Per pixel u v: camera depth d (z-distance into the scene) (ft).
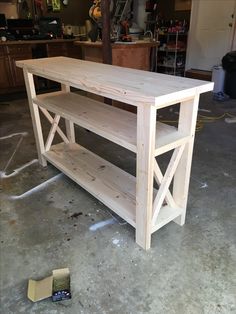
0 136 10.43
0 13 16.40
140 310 4.07
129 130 4.93
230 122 11.64
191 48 19.25
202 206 6.33
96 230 5.65
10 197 6.76
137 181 4.57
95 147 9.48
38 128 7.66
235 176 7.54
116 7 14.30
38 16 17.80
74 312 4.06
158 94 3.74
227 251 5.07
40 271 4.75
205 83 4.36
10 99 15.81
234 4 16.31
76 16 19.63
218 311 4.02
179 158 4.90
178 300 4.20
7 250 5.19
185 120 4.74
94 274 4.66
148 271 4.69
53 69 5.85
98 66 6.10
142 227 4.92
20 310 4.11
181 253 5.04
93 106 6.40
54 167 8.11
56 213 6.18
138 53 11.17
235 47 17.13
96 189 6.00
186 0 18.34
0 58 15.42
